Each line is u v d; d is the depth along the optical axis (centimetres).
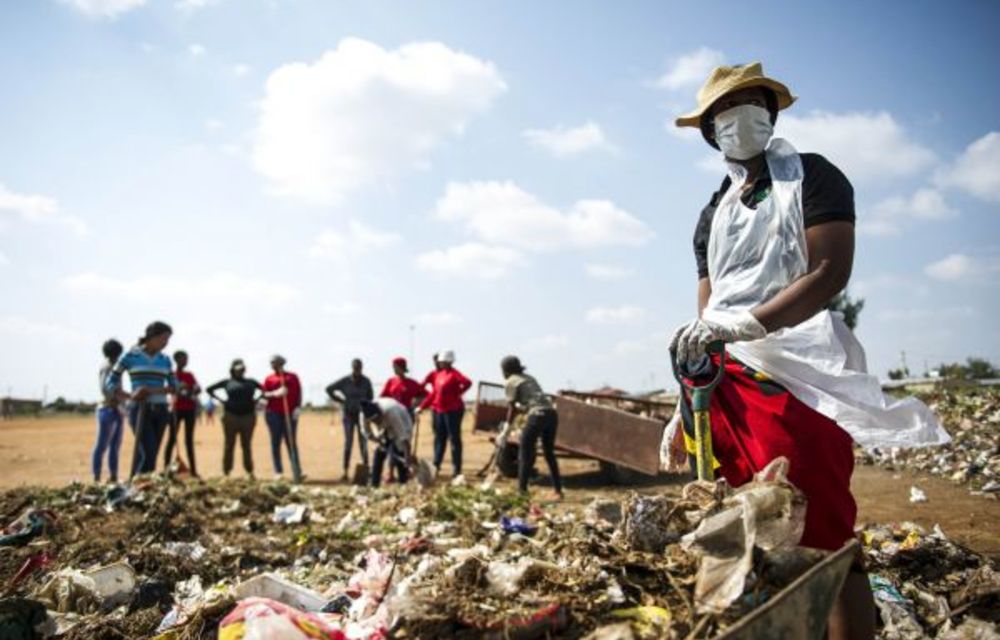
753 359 253
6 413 4353
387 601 254
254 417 1181
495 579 239
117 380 1030
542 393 927
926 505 685
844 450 239
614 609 222
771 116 275
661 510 241
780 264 245
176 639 326
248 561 547
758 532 211
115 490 712
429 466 972
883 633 339
